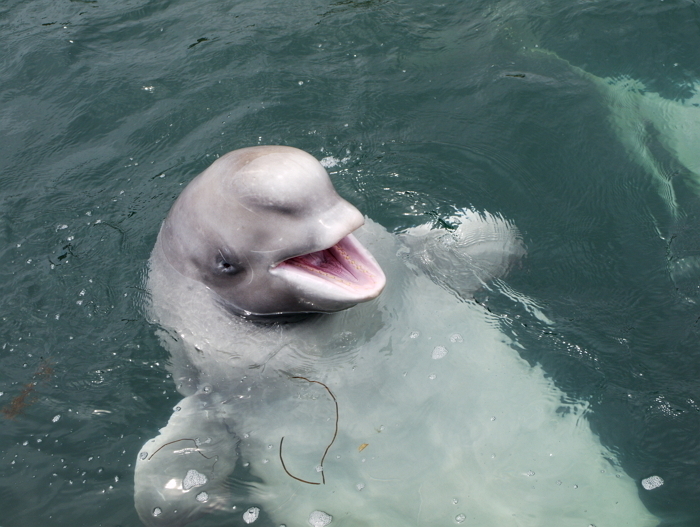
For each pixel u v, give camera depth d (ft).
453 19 9.40
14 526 5.30
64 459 5.60
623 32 8.77
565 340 5.90
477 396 5.61
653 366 5.77
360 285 5.32
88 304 6.46
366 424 5.54
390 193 7.16
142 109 8.44
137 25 9.91
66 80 8.95
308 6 9.88
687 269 6.38
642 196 7.00
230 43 9.20
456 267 6.29
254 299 5.65
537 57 8.64
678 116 7.84
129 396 5.87
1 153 8.08
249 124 8.11
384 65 8.75
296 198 5.28
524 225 6.82
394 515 5.28
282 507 5.33
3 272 6.80
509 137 7.71
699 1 8.98
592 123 7.78
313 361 5.69
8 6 10.66
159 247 6.10
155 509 5.31
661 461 5.34
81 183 7.65
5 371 6.12
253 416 5.63
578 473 5.33
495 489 5.32
